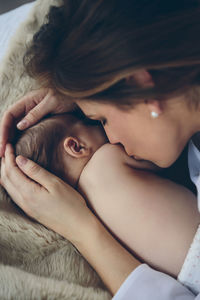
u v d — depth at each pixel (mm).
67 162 820
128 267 670
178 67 507
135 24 482
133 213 722
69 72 532
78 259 741
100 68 506
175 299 624
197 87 552
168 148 632
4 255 725
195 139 769
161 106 546
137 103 539
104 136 874
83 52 509
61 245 756
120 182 762
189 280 656
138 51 487
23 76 973
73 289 678
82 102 578
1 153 818
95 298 677
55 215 729
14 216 774
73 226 721
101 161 800
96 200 772
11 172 767
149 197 728
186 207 710
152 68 501
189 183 893
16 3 2078
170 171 893
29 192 741
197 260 644
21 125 845
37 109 860
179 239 683
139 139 625
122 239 734
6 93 974
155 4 484
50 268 727
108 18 486
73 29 521
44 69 595
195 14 488
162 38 485
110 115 592
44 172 760
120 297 629
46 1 1034
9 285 663
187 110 581
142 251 709
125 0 483
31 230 759
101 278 693
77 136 848
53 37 556
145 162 811
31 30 1015
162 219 701
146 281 639
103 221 758
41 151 812
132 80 521
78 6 526
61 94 594
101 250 693
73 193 751
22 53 988
